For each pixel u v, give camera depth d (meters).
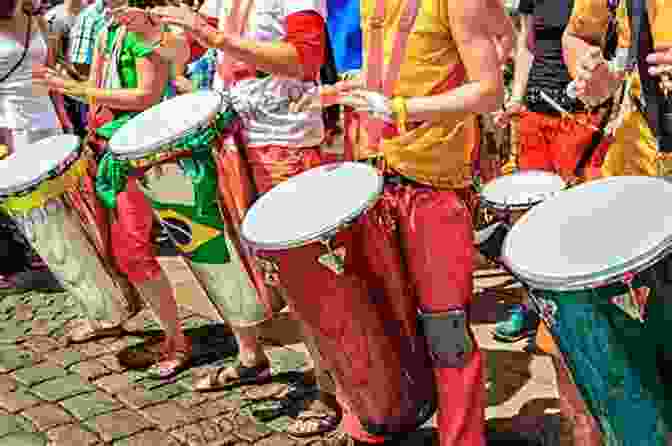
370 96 2.37
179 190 2.98
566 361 1.99
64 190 3.50
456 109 2.31
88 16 3.84
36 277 4.97
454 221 2.44
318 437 3.10
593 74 2.43
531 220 2.15
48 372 3.76
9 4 4.26
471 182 2.51
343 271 2.25
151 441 3.15
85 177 3.56
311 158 2.99
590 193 2.17
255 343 3.47
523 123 3.65
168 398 3.47
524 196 2.84
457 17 2.28
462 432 2.53
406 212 2.43
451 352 2.49
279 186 2.64
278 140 2.94
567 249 1.93
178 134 2.87
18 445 3.17
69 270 3.68
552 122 3.52
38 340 4.12
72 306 4.52
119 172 3.34
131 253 3.53
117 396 3.52
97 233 3.61
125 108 3.32
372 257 2.30
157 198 3.04
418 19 2.34
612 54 2.55
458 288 2.46
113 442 3.16
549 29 3.56
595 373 1.91
